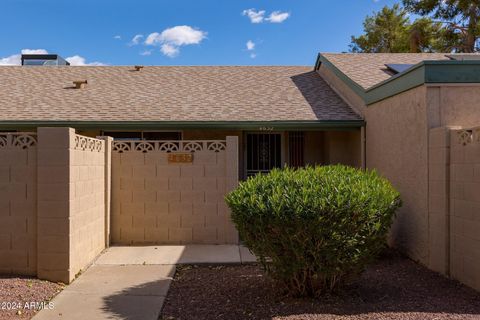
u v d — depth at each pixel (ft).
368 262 17.98
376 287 19.72
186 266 24.40
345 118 36.04
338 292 18.31
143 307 17.66
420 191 24.35
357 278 19.89
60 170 20.94
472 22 79.41
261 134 42.63
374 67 41.65
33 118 36.73
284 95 43.06
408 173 26.07
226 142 29.27
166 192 29.35
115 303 18.15
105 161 28.07
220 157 29.37
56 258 20.94
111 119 36.78
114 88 45.11
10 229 21.25
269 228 16.61
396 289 19.44
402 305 17.19
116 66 53.06
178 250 27.61
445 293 18.84
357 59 45.24
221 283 20.90
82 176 23.22
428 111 23.41
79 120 36.40
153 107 39.81
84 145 23.62
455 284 20.20
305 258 16.76
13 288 19.30
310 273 17.47
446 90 23.47
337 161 40.81
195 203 29.35
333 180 17.81
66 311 17.20
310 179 18.01
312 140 42.98
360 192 16.76
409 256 25.67
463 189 20.18
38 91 43.91
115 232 29.25
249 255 26.25
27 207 21.24
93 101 41.24
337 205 16.24
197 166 29.32
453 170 21.08
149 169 29.32
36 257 21.18
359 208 16.56
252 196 17.20
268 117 37.19
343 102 40.34
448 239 21.53
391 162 29.01
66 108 39.32
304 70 52.03
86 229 24.04
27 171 21.20
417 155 24.73
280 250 16.98
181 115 37.88
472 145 19.49
